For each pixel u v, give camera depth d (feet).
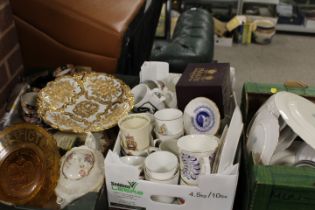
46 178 2.56
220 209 2.45
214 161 2.48
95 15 3.53
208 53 5.54
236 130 2.59
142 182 2.42
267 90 3.27
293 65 9.57
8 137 2.50
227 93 3.10
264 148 2.54
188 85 2.86
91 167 2.59
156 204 2.52
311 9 11.70
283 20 11.54
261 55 10.14
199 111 2.81
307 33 11.55
